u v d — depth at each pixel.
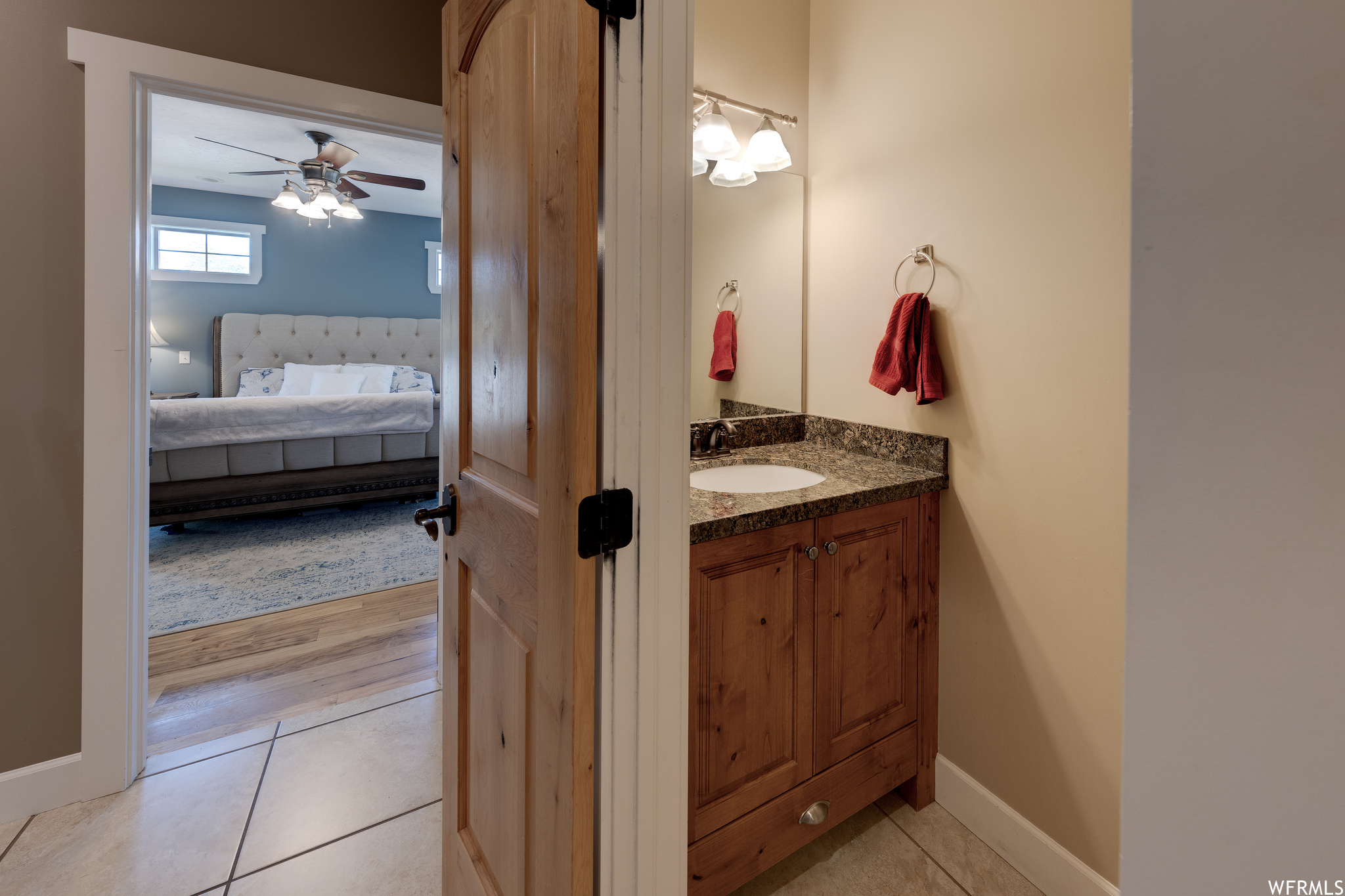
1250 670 0.30
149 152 1.64
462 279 1.14
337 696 2.12
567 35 0.75
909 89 1.68
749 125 1.91
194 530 4.07
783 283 2.01
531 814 0.94
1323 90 0.27
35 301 1.51
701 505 1.31
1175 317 0.33
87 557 1.57
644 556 0.85
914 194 1.67
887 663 1.54
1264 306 0.29
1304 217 0.28
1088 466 1.31
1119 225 1.24
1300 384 0.28
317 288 6.21
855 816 1.64
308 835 1.51
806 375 2.07
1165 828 0.34
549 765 0.86
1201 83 0.31
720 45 1.83
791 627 1.34
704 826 1.24
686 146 0.85
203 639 2.54
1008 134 1.43
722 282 1.93
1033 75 1.38
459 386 1.17
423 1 1.94
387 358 6.45
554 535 0.82
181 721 1.97
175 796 1.63
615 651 0.84
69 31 1.48
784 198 1.99
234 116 3.91
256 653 2.42
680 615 0.91
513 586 0.96
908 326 1.59
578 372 0.75
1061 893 1.38
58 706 1.58
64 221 1.52
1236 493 0.30
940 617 1.66
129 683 1.65
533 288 0.88
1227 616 0.31
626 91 0.79
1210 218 0.31
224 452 4.02
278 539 3.89
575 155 0.74
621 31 0.78
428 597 2.98
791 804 1.37
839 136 1.91
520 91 0.90
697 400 1.92
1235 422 0.30
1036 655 1.43
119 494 1.59
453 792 1.24
